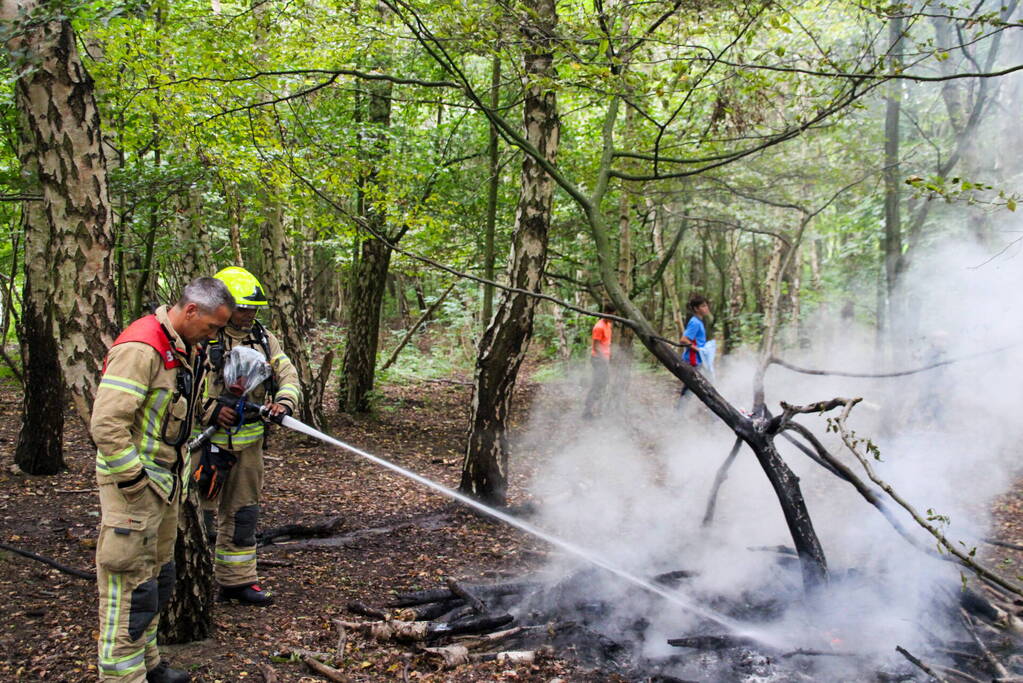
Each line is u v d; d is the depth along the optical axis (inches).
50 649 131.6
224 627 147.3
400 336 796.6
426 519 234.1
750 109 239.9
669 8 192.9
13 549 165.5
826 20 272.4
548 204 234.4
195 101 252.8
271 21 251.6
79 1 123.6
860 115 339.3
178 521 128.6
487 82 415.5
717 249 751.1
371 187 322.3
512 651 144.1
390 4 186.9
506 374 241.1
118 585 114.9
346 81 375.2
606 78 190.1
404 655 141.6
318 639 146.2
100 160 129.7
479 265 464.8
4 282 332.5
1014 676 137.9
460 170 453.1
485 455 243.9
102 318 129.5
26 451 247.0
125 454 110.5
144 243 335.0
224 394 151.7
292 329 346.3
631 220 481.4
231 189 319.0
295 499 249.0
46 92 124.2
